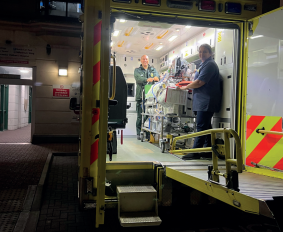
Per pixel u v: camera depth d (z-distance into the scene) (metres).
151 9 3.22
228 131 2.12
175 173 2.90
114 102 2.95
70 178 5.01
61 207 3.64
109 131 3.36
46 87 8.20
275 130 3.09
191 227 2.99
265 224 3.09
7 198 3.73
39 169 5.19
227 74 3.93
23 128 13.82
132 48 7.14
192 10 3.33
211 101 3.89
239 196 1.97
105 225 3.04
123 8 3.16
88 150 2.49
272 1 3.54
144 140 6.05
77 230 2.91
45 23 7.41
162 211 3.36
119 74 3.81
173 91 4.56
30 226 2.98
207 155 4.04
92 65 2.48
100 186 2.41
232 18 3.46
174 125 5.01
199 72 4.06
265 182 2.67
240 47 3.59
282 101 3.01
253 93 3.43
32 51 8.02
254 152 3.36
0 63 7.80
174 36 6.03
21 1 7.73
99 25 2.48
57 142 8.30
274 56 3.14
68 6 8.16
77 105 3.34
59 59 8.20
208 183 2.35
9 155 6.32
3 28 7.62
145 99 6.04
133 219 2.54
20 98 13.72
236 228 2.96
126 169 3.15
